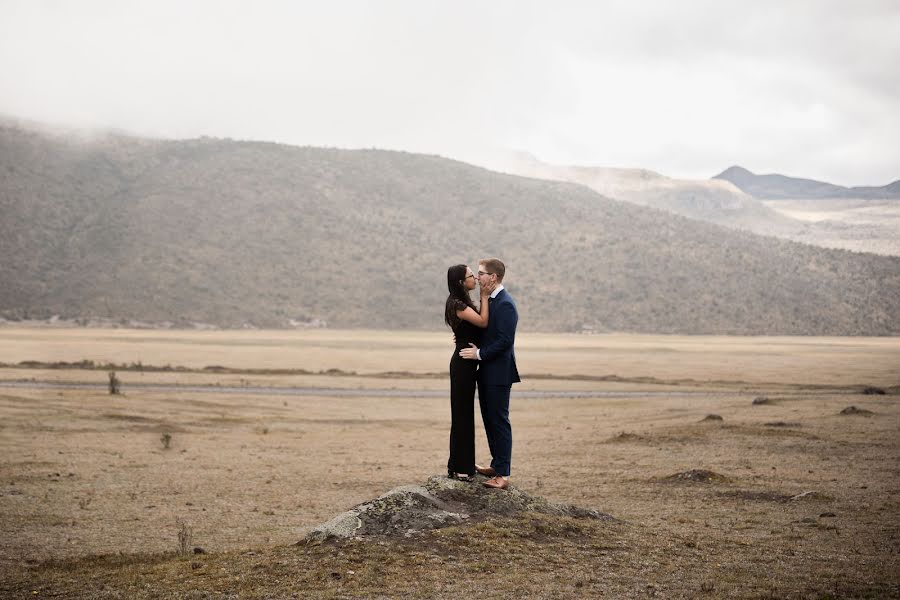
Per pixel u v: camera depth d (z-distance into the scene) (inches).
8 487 852.0
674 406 2003.0
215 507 754.8
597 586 362.3
